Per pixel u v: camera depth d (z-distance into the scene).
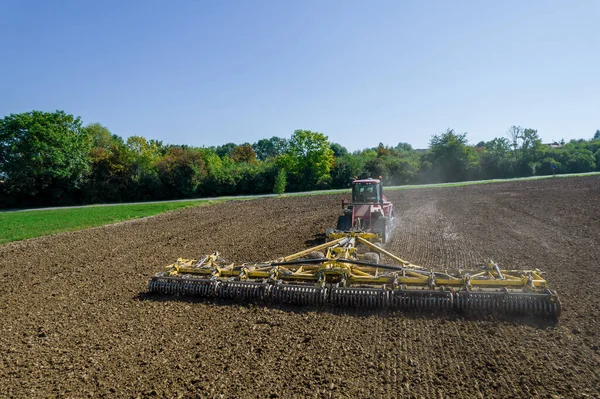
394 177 53.69
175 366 6.17
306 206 28.94
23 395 5.52
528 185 36.72
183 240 17.11
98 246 16.44
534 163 56.31
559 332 6.89
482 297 7.77
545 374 5.63
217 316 8.09
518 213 20.70
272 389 5.46
